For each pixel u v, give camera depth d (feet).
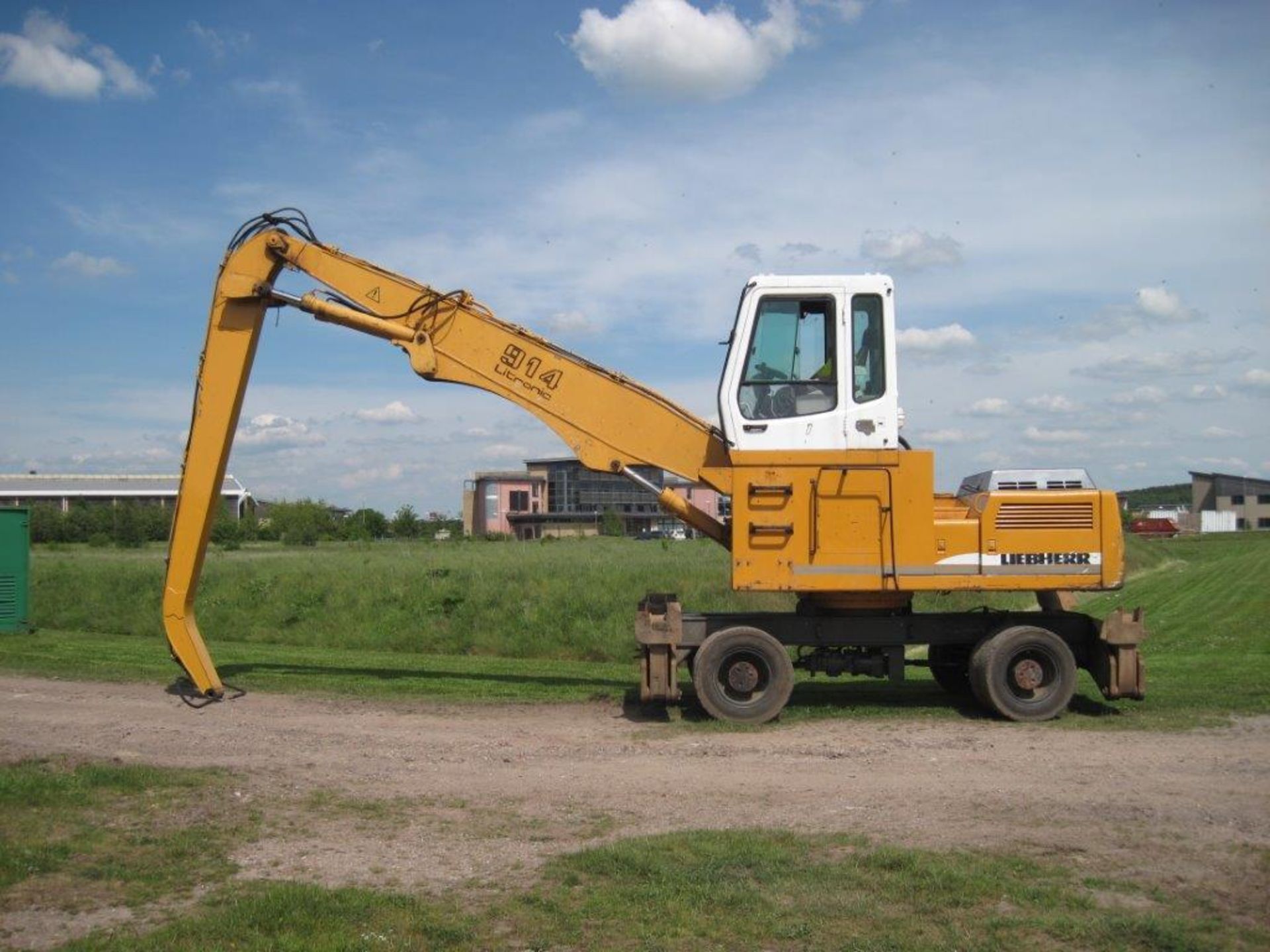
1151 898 19.04
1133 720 35.55
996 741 32.35
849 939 17.46
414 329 40.29
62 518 195.11
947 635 37.32
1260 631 63.87
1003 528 35.86
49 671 47.11
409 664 55.01
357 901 18.83
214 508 41.16
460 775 28.63
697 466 38.29
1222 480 363.35
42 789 25.62
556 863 20.97
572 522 303.89
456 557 109.91
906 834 22.79
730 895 19.11
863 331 36.09
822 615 37.50
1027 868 20.51
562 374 39.37
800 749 31.68
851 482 35.58
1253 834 22.54
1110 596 93.71
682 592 73.20
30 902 19.24
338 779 28.04
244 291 40.42
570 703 40.65
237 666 51.08
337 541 224.94
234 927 17.75
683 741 33.19
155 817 24.11
